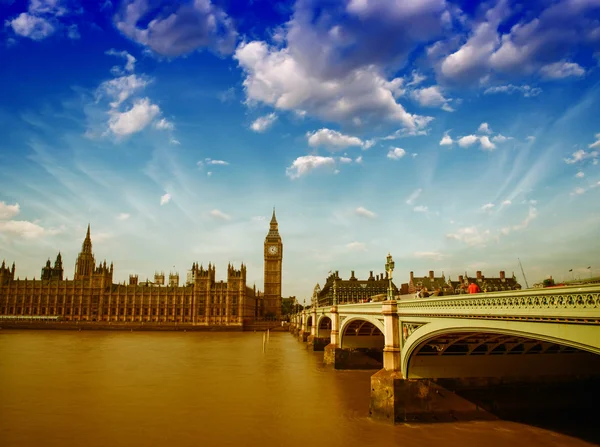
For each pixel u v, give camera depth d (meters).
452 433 39.91
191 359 94.06
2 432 41.94
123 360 91.75
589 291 20.39
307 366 83.31
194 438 40.53
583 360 44.69
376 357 80.62
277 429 42.84
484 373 43.81
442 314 34.81
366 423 43.66
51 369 78.38
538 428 40.84
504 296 27.05
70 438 40.50
